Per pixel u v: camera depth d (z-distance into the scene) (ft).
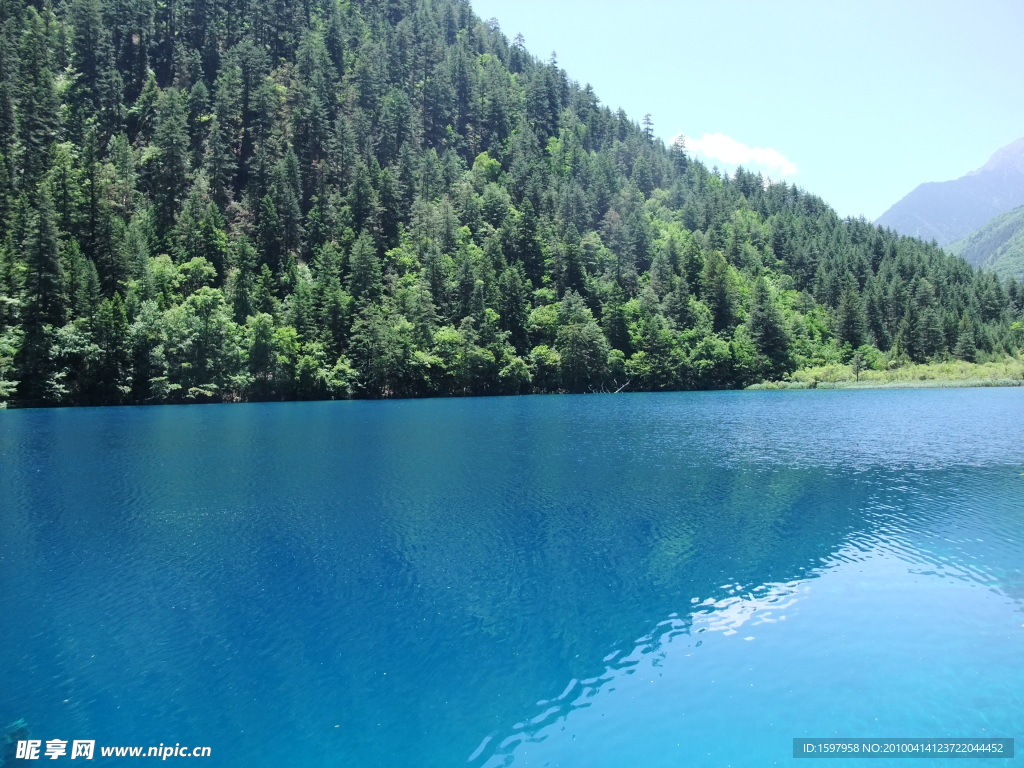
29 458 151.64
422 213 489.26
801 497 108.47
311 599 66.80
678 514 98.17
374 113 574.97
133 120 483.92
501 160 629.51
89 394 306.96
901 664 52.70
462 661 54.08
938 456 149.69
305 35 592.60
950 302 520.83
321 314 370.94
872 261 613.11
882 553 79.56
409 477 127.44
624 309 440.45
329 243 435.12
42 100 425.28
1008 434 187.62
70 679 51.75
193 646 56.85
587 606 64.44
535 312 428.56
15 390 284.41
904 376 439.63
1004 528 89.71
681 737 43.73
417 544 84.12
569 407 299.99
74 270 312.91
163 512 100.53
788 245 584.81
